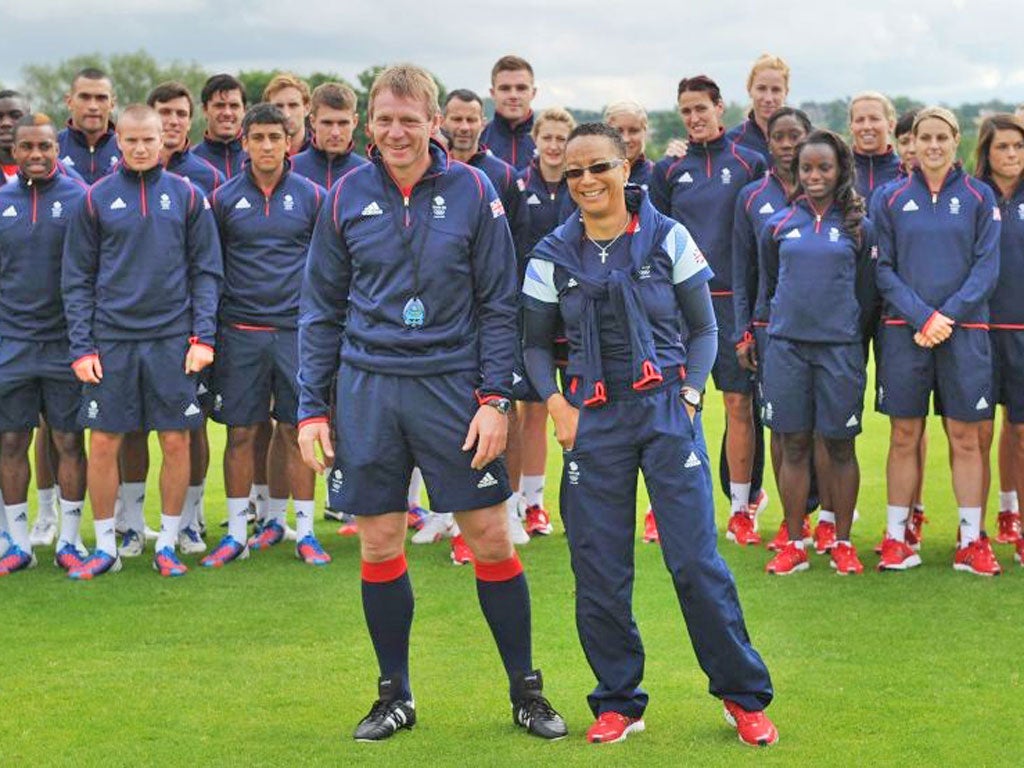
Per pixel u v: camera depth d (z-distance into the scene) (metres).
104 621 7.14
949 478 11.24
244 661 6.41
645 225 5.17
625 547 5.21
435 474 5.32
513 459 8.89
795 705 5.64
